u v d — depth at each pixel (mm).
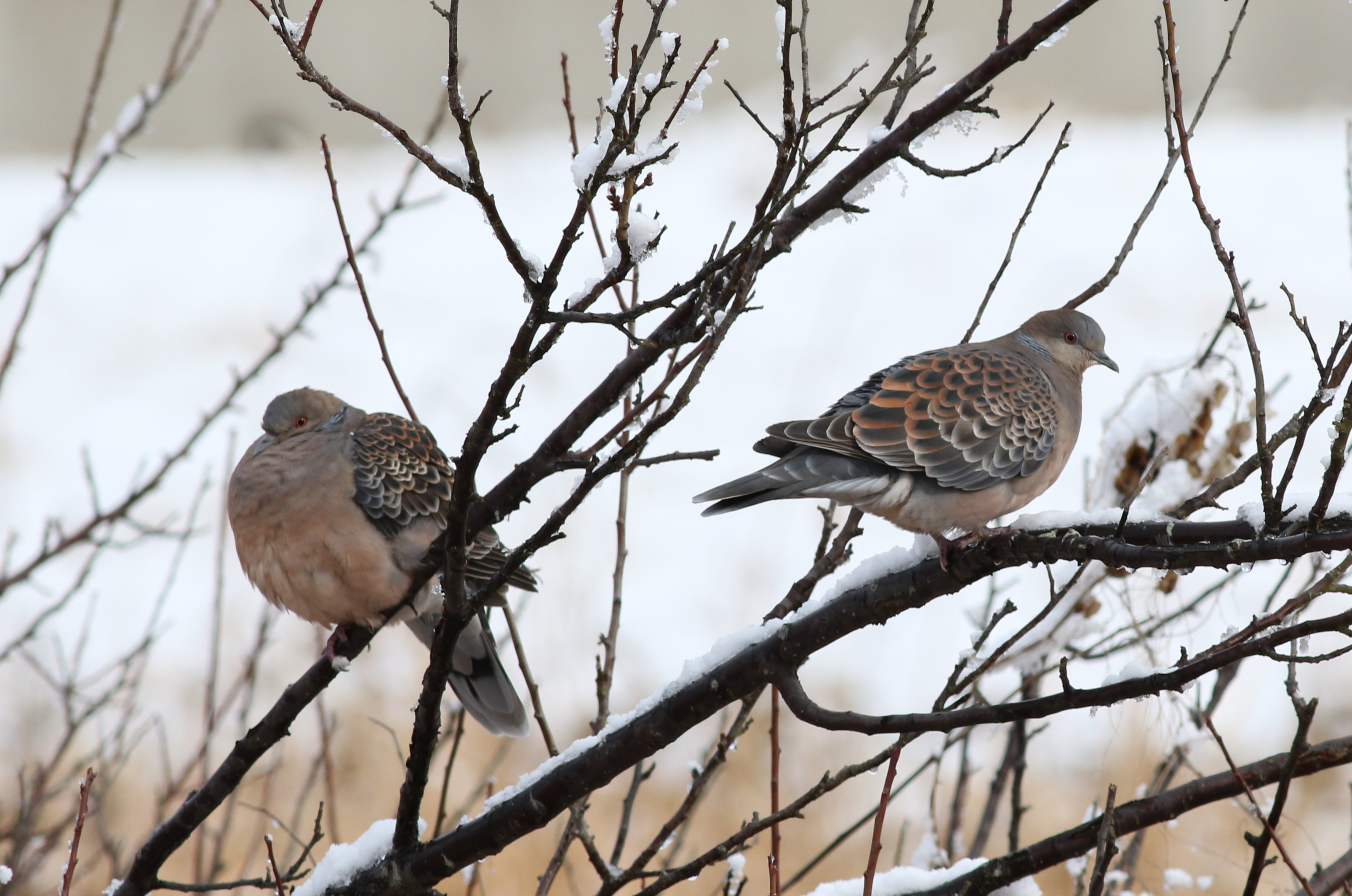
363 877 5484
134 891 5762
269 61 49812
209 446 21984
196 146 44938
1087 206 33156
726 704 5238
